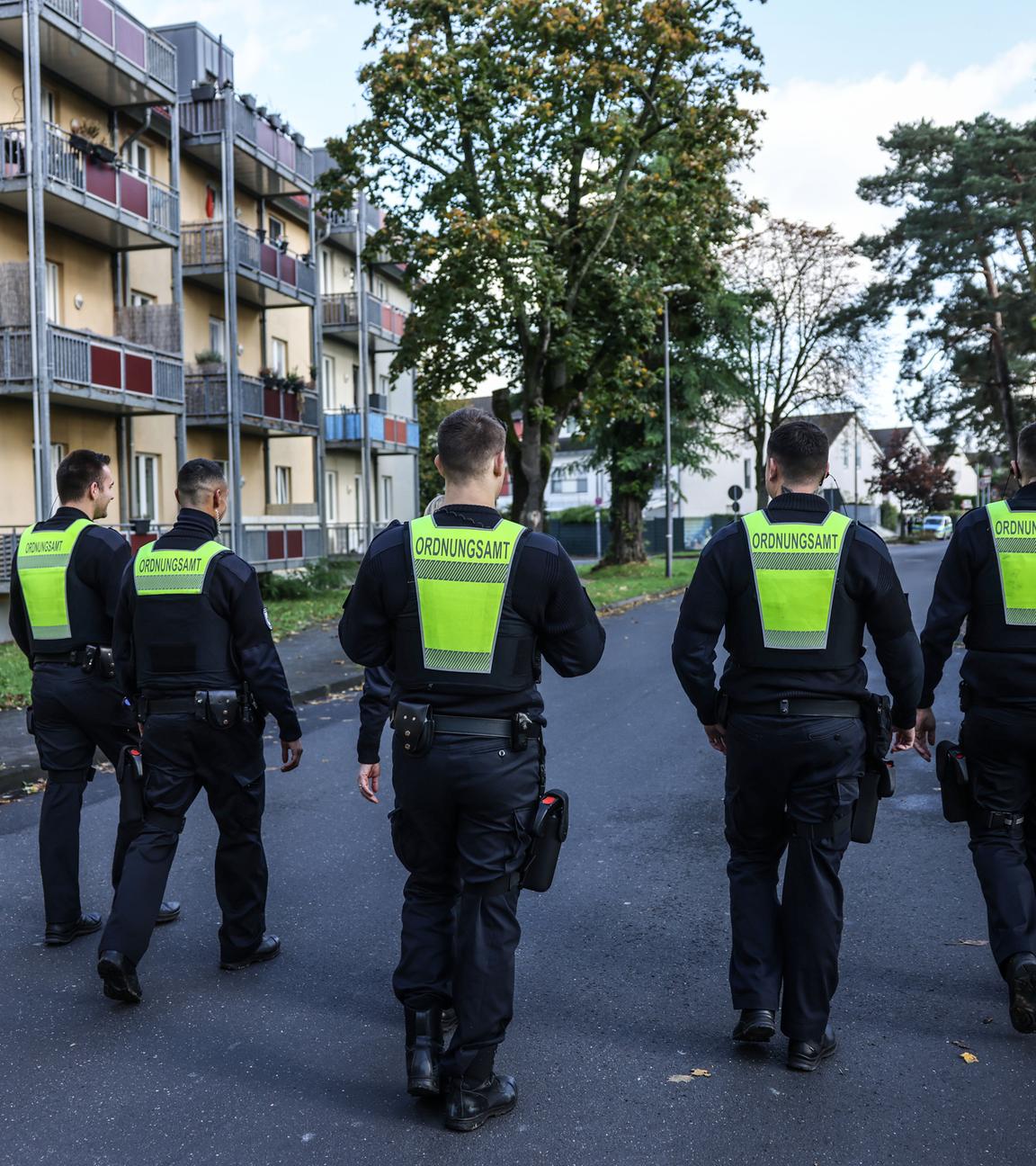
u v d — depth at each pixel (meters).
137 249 22.28
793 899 3.38
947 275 35.03
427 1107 3.19
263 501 29.58
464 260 22.58
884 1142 2.96
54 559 4.50
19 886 5.38
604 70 22.58
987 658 3.72
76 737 4.58
